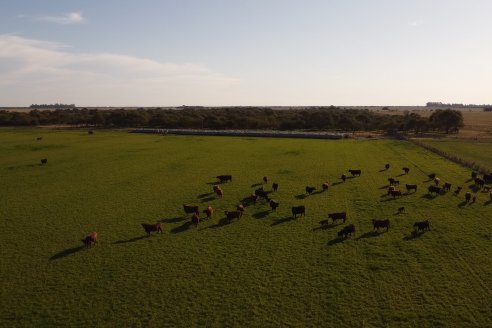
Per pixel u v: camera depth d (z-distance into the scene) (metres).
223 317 18.89
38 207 37.66
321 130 125.69
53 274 23.56
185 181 48.38
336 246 27.16
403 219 32.38
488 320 18.12
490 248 25.94
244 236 29.41
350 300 20.19
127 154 71.56
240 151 74.50
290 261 24.92
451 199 37.75
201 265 24.56
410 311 19.08
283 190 43.16
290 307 19.67
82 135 108.88
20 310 19.69
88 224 32.59
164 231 30.70
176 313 19.27
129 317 18.97
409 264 24.02
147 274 23.44
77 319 18.86
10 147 81.44
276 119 138.00
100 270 24.05
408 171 51.06
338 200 38.66
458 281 21.77
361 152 70.88
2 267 24.58
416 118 111.56
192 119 138.88
